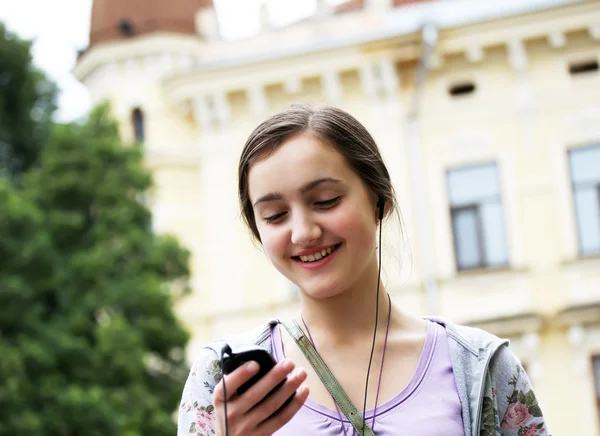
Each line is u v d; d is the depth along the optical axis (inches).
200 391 91.4
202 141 640.4
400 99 611.5
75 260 524.1
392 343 90.8
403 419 85.9
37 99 639.1
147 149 634.8
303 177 85.7
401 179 602.9
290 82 617.0
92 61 661.9
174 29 660.7
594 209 585.0
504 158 595.2
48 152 553.0
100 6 674.8
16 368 466.3
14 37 624.7
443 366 89.6
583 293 575.5
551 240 585.0
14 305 495.5
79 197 544.4
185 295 571.5
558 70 594.9
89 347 509.4
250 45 647.8
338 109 90.3
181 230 631.2
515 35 587.2
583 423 570.6
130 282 524.1
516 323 573.6
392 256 100.1
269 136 87.0
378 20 623.8
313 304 91.7
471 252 593.3
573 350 576.4
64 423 475.8
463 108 602.9
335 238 86.3
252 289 622.8
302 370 76.5
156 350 539.2
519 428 91.2
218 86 624.4
